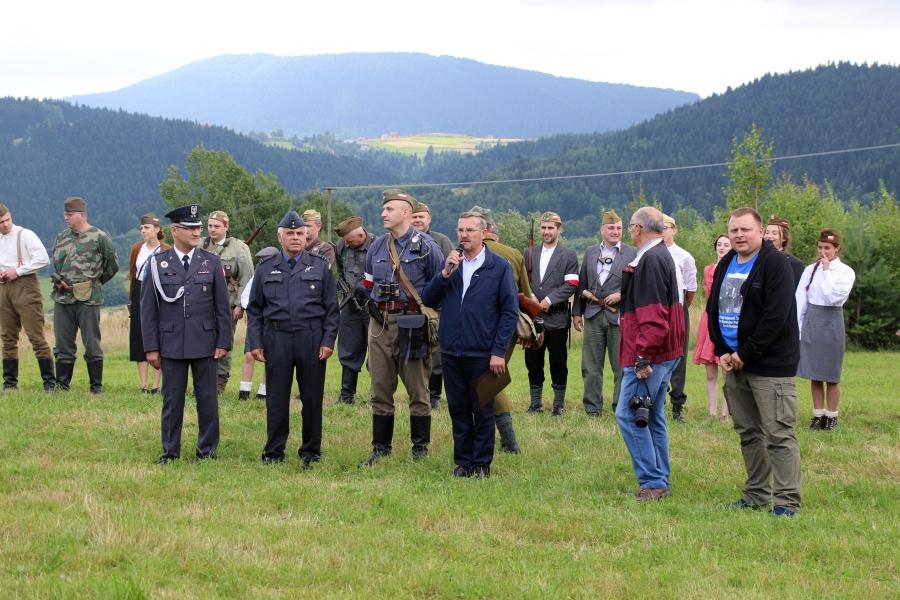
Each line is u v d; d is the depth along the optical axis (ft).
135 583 16.52
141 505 22.58
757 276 23.67
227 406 37.40
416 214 33.68
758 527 22.34
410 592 17.56
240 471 27.14
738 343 24.04
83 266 39.68
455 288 27.45
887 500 25.44
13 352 40.83
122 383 46.70
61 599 16.12
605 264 37.24
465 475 27.37
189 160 263.49
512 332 27.09
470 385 27.53
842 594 18.08
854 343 88.48
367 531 21.08
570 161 509.76
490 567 19.07
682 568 19.48
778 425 23.79
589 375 37.73
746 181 110.01
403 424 34.53
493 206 398.62
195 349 28.53
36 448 29.25
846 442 33.24
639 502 24.80
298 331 28.40
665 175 446.19
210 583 17.54
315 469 27.89
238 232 253.85
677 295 25.13
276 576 18.01
